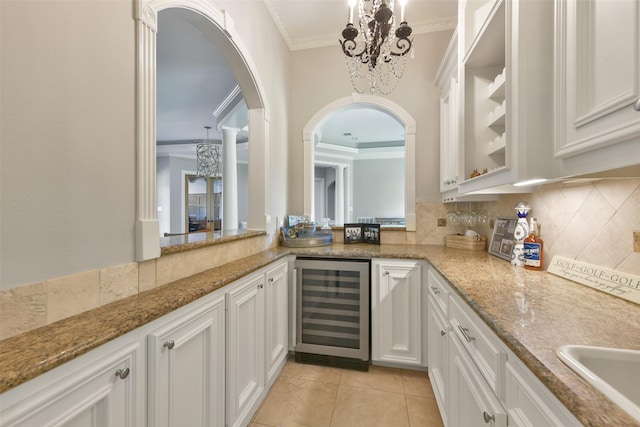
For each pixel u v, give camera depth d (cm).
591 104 73
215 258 157
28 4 73
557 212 140
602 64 69
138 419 85
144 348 88
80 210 85
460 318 119
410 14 246
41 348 64
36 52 74
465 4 166
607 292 107
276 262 198
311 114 285
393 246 252
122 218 99
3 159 67
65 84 81
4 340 67
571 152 80
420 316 201
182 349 105
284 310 212
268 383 182
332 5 233
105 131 93
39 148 75
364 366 209
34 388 58
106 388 75
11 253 69
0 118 67
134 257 104
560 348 66
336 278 218
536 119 95
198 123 524
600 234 114
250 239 199
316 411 168
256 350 164
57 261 79
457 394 124
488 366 90
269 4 230
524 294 108
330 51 282
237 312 142
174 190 734
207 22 157
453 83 206
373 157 677
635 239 99
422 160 262
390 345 207
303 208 285
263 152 225
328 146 619
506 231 187
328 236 264
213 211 781
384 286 207
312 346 218
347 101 277
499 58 158
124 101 100
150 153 110
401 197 673
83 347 66
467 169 167
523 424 68
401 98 265
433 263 171
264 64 226
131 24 104
